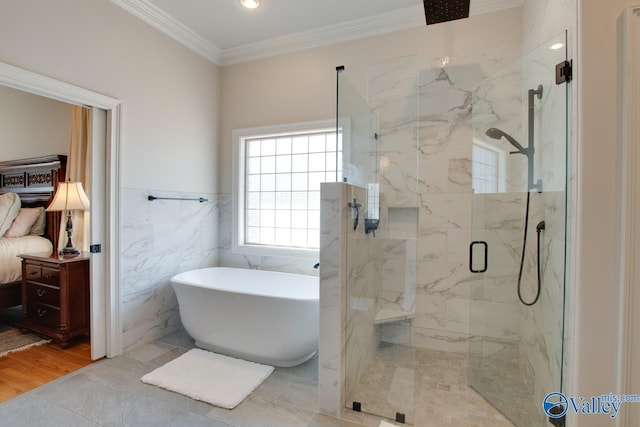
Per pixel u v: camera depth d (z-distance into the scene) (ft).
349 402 6.15
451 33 8.27
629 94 3.76
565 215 4.58
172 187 9.43
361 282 7.03
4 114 12.30
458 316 8.18
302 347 7.40
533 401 6.12
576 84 4.22
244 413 5.87
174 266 9.56
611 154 3.93
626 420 3.83
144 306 8.66
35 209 11.31
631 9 3.74
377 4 8.21
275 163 10.83
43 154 12.08
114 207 7.81
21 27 6.04
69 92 6.77
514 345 6.82
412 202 8.36
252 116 10.67
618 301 3.90
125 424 5.49
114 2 7.71
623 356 3.83
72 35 6.86
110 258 7.78
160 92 8.98
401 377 6.97
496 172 7.11
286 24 9.14
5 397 6.19
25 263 8.97
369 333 7.59
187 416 5.74
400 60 8.06
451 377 7.17
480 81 7.82
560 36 4.80
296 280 9.58
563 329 4.60
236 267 11.01
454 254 8.18
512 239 6.86
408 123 8.25
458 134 8.07
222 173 11.23
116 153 7.80
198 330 8.20
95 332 7.64
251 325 7.52
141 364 7.55
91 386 6.60
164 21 8.80
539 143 5.96
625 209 3.79
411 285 8.38
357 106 7.38
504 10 7.84
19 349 8.19
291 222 10.62
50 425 5.43
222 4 8.24
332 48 9.52
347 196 6.11
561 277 4.78
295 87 10.00
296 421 5.68
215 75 10.98
